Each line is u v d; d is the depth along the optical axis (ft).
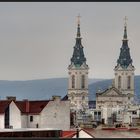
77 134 377.71
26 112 644.27
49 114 652.07
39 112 644.27
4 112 598.75
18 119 619.26
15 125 618.03
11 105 612.29
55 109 655.76
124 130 471.62
